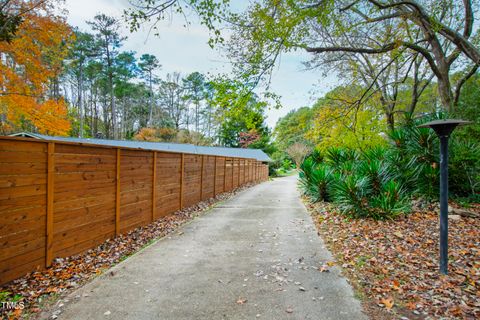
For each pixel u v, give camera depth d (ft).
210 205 26.66
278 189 44.98
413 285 9.22
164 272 10.59
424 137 19.69
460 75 33.06
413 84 36.01
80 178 11.86
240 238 15.31
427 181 19.44
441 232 10.07
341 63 32.45
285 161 140.77
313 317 7.50
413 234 14.35
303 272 10.58
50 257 10.29
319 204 25.29
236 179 44.32
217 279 9.98
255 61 19.57
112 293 8.87
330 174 25.99
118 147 14.51
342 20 22.43
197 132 122.83
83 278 9.95
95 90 109.19
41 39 37.42
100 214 13.23
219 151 93.15
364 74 33.76
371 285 9.34
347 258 11.93
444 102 25.40
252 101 20.83
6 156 8.59
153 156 18.37
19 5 34.58
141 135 110.11
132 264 11.38
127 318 7.47
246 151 96.27
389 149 23.08
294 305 8.15
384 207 17.29
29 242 9.45
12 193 8.79
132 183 15.96
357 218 18.16
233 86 19.88
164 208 20.07
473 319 7.22
